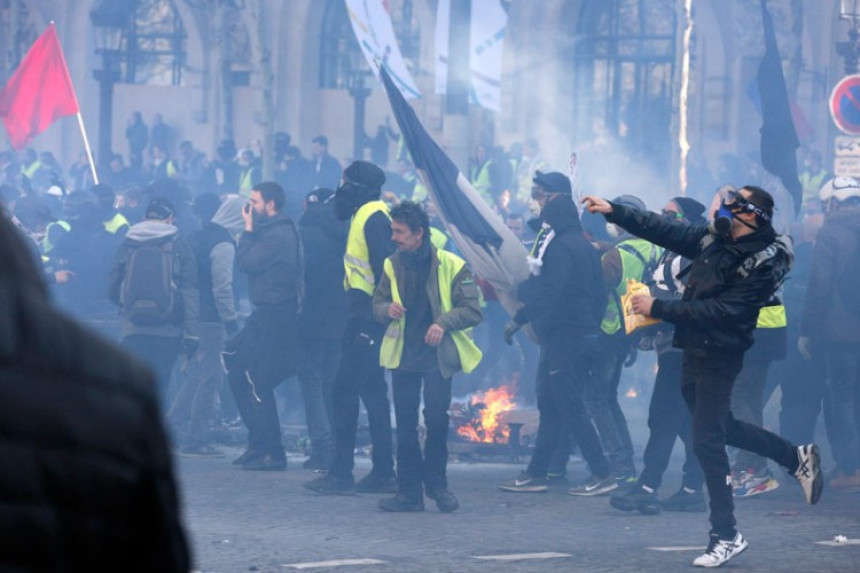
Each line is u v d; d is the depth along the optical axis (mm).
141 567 4879
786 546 22781
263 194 31547
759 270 20672
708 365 21078
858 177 41750
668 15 95750
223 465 32562
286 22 103062
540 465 29328
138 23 107750
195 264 33062
